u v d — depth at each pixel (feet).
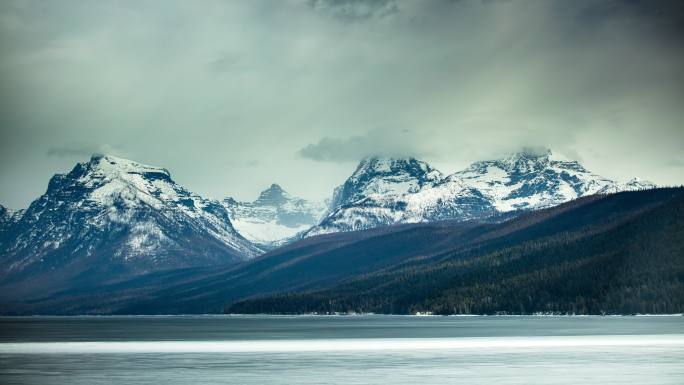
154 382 438.40
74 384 431.84
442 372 474.49
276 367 512.22
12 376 469.16
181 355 613.11
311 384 426.51
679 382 416.26
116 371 493.36
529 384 416.26
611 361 521.65
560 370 475.31
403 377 453.17
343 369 496.64
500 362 528.22
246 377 459.32
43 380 450.30
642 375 445.78
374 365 519.60
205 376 465.06
